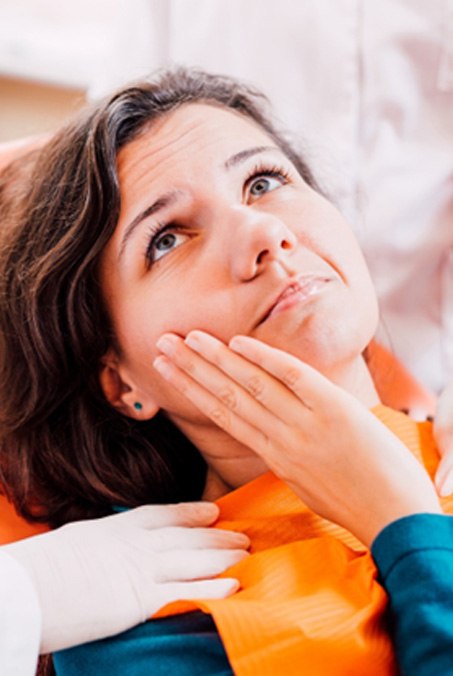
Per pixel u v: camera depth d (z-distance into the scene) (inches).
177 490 32.5
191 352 25.6
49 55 59.2
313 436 23.4
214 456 30.1
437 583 20.6
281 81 44.1
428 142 43.8
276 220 25.8
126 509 31.9
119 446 32.3
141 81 30.9
